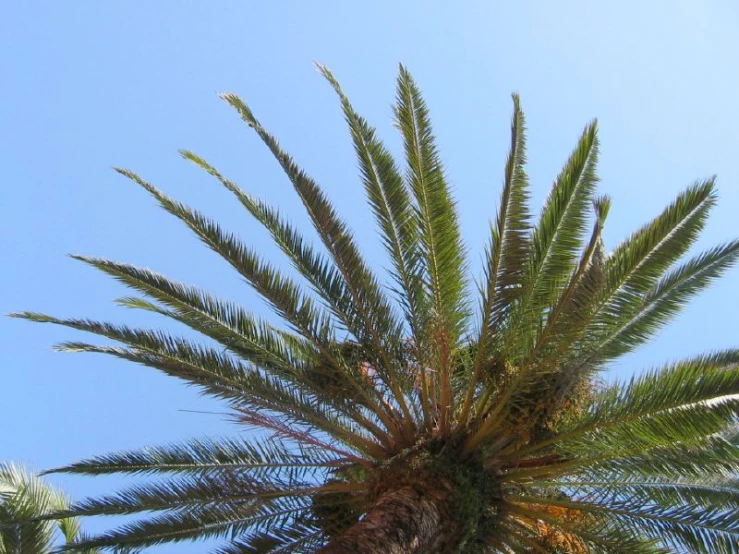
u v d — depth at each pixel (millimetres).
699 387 6938
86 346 8336
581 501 8047
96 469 8422
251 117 7711
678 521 7641
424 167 7820
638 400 7246
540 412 7770
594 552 7914
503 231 7535
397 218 8125
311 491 8297
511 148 7348
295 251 8094
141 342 8172
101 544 8094
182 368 8180
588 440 7668
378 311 8234
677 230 7848
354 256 8070
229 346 8656
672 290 8602
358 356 8531
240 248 8086
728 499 7742
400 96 7902
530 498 7910
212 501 8203
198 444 8625
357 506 8398
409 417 8180
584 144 7750
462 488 7441
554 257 7805
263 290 8078
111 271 8211
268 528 8430
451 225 7914
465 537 7348
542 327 7527
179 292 8273
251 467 8477
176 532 8258
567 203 7785
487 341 7922
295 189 7887
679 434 7039
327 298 8156
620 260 7652
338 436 8375
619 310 7527
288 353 8602
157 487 8180
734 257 8727
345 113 8219
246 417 7801
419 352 8086
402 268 8047
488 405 8055
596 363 7977
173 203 7992
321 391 8422
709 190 7754
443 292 7914
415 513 6941
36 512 9570
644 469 7785
